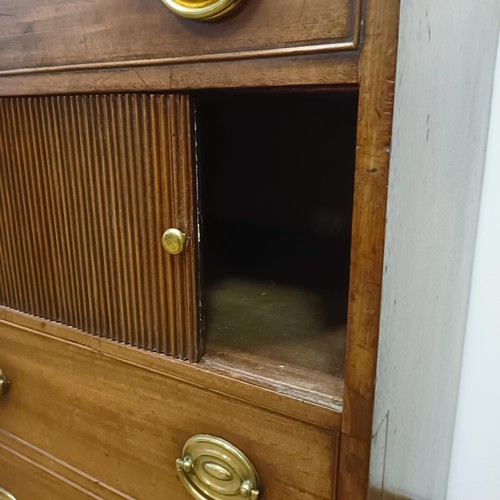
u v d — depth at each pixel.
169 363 0.51
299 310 0.64
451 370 0.72
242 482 0.49
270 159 0.88
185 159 0.45
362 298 0.39
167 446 0.54
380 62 0.35
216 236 0.94
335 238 0.88
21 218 0.57
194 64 0.41
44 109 0.51
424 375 0.58
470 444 0.81
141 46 0.44
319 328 0.59
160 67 0.43
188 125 0.44
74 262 0.54
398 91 0.35
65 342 0.58
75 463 0.63
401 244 0.42
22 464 0.68
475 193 0.69
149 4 0.42
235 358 0.51
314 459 0.45
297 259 0.86
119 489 0.60
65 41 0.47
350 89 0.39
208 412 0.50
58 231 0.54
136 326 0.52
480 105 0.63
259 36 0.39
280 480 0.48
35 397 0.64
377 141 0.36
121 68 0.45
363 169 0.37
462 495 0.83
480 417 0.79
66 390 0.60
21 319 0.61
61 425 0.62
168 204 0.47
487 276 0.75
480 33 0.57
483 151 0.69
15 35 0.50
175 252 0.47
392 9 0.34
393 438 0.49
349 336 0.41
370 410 0.41
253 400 0.47
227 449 0.49
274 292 0.71
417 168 0.43
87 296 0.55
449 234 0.58
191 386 0.51
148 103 0.45
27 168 0.54
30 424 0.66
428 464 0.67
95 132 0.48
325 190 0.86
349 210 0.85
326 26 0.36
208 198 0.94
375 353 0.40
